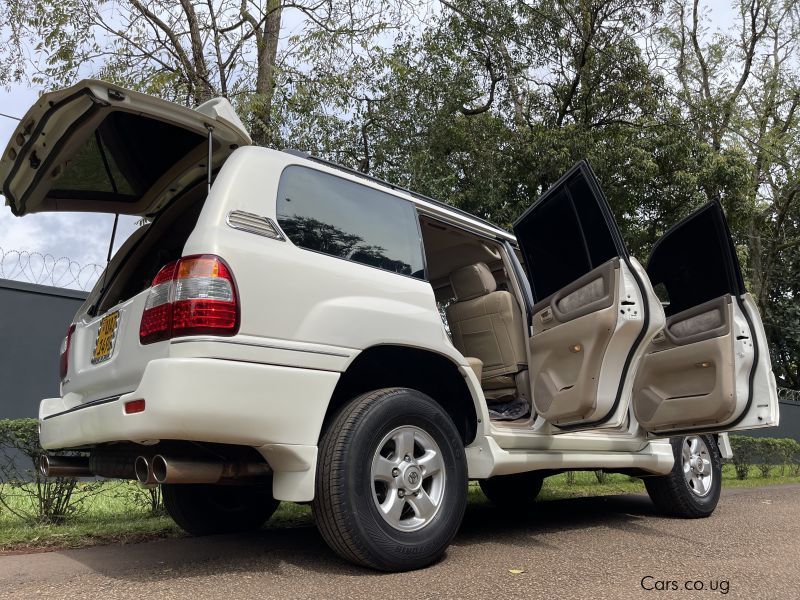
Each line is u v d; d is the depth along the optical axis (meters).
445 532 3.12
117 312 3.13
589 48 13.80
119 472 3.03
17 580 2.92
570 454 4.14
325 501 2.83
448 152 12.27
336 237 3.22
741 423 4.43
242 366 2.64
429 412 3.20
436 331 3.45
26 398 8.17
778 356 22.42
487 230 4.46
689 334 4.65
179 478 2.69
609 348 3.63
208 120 2.99
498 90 13.73
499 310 4.52
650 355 4.84
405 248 3.59
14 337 8.18
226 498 4.11
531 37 13.54
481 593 2.66
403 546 2.94
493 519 4.91
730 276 4.61
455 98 11.94
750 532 4.28
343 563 3.15
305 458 2.78
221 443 2.78
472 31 13.02
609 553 3.51
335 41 9.15
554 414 3.82
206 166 3.40
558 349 3.87
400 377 3.61
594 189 3.73
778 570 3.18
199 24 9.09
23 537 3.92
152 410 2.51
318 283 3.00
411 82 11.35
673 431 4.68
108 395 3.03
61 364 3.82
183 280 2.67
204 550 3.53
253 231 2.88
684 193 13.84
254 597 2.58
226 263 2.72
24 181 3.38
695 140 14.08
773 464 10.80
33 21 8.40
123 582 2.86
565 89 14.25
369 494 2.89
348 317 3.04
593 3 13.56
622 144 13.13
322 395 2.87
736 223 15.13
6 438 4.34
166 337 2.65
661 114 13.98
